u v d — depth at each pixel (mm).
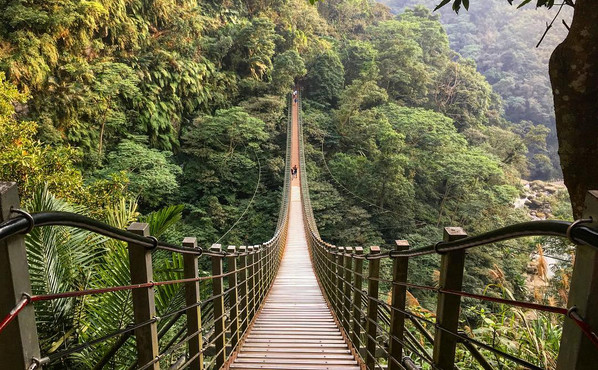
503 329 3090
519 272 14273
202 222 19844
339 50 42625
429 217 23297
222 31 28734
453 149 25516
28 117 13609
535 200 30625
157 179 16016
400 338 2055
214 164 22562
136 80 18547
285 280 8406
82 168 15664
